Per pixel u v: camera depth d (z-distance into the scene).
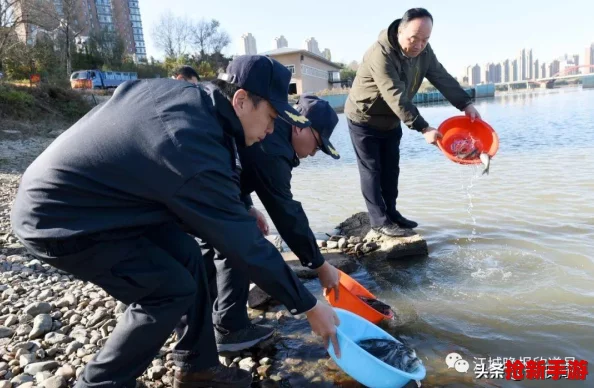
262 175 2.37
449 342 2.84
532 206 5.49
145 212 1.79
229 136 1.96
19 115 17.61
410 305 3.34
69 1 32.00
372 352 2.56
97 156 1.69
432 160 9.50
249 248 1.84
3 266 4.18
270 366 2.64
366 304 2.95
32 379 2.44
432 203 5.95
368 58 4.11
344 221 5.35
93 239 1.76
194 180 1.69
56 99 20.11
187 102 1.79
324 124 2.50
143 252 1.91
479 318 3.10
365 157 4.39
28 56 23.52
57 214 1.71
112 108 1.79
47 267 4.22
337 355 2.20
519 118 17.80
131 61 43.12
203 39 48.06
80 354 2.67
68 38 32.00
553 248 4.16
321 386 2.47
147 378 2.52
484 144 4.02
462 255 4.18
